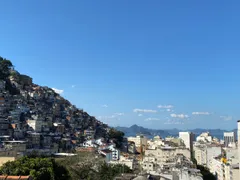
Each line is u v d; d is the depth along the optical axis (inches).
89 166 7327.8
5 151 6845.5
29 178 4335.6
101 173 7057.1
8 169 4864.7
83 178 6697.8
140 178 4517.7
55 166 5625.0
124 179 4877.0
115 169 7155.5
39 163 5300.2
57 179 5413.4
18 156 6688.0
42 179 4923.7
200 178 5900.6
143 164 7544.3
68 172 5969.5
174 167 6732.3
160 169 6673.2
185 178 5890.8
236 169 7076.8
